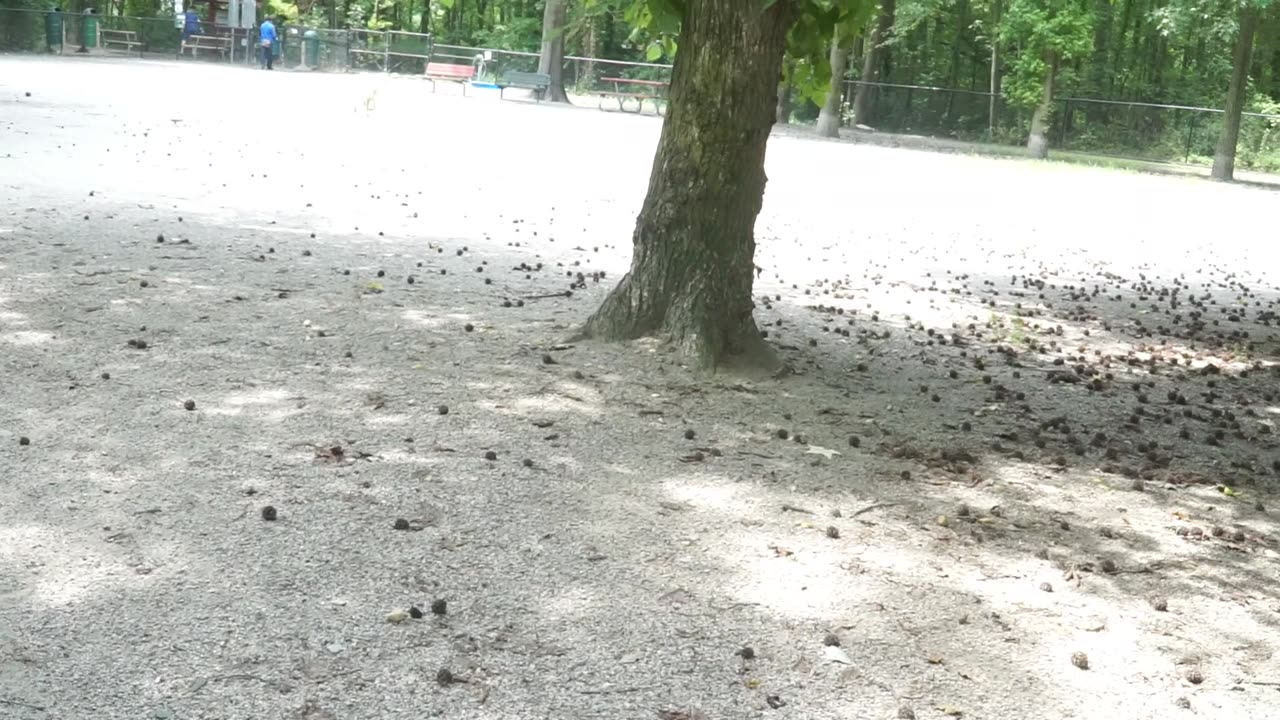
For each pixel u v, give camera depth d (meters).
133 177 15.41
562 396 7.15
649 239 8.19
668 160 8.05
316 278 10.07
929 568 5.08
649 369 7.82
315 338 8.05
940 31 57.41
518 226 14.52
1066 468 6.73
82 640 3.93
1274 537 5.88
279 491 5.32
